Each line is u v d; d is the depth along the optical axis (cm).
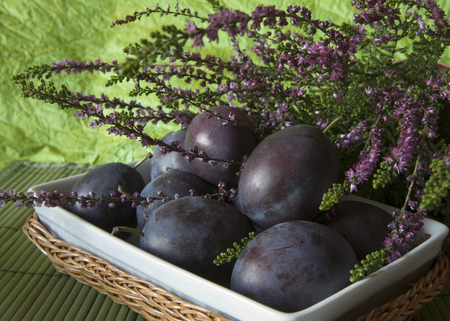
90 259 27
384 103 27
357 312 24
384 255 24
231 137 29
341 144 28
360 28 27
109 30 56
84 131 55
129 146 53
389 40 28
